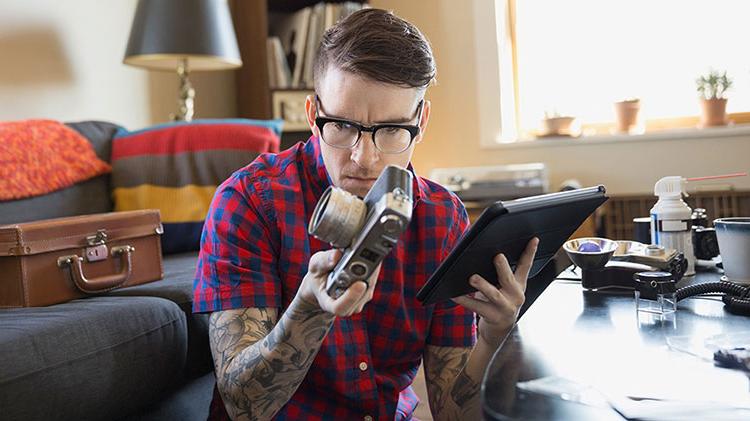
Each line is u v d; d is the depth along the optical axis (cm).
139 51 291
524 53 411
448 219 120
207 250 113
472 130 405
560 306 113
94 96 310
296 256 112
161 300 162
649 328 97
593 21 400
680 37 387
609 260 131
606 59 400
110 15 321
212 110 389
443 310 120
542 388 72
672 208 142
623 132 386
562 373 77
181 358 163
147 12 293
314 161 117
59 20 292
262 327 108
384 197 79
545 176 364
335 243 82
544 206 98
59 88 291
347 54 100
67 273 165
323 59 105
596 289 128
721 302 114
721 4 380
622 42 396
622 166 383
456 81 406
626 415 66
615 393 71
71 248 166
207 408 183
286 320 95
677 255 134
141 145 257
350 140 102
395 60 99
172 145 256
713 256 153
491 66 400
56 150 237
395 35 101
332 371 112
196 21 294
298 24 377
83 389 133
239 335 107
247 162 253
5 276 156
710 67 382
